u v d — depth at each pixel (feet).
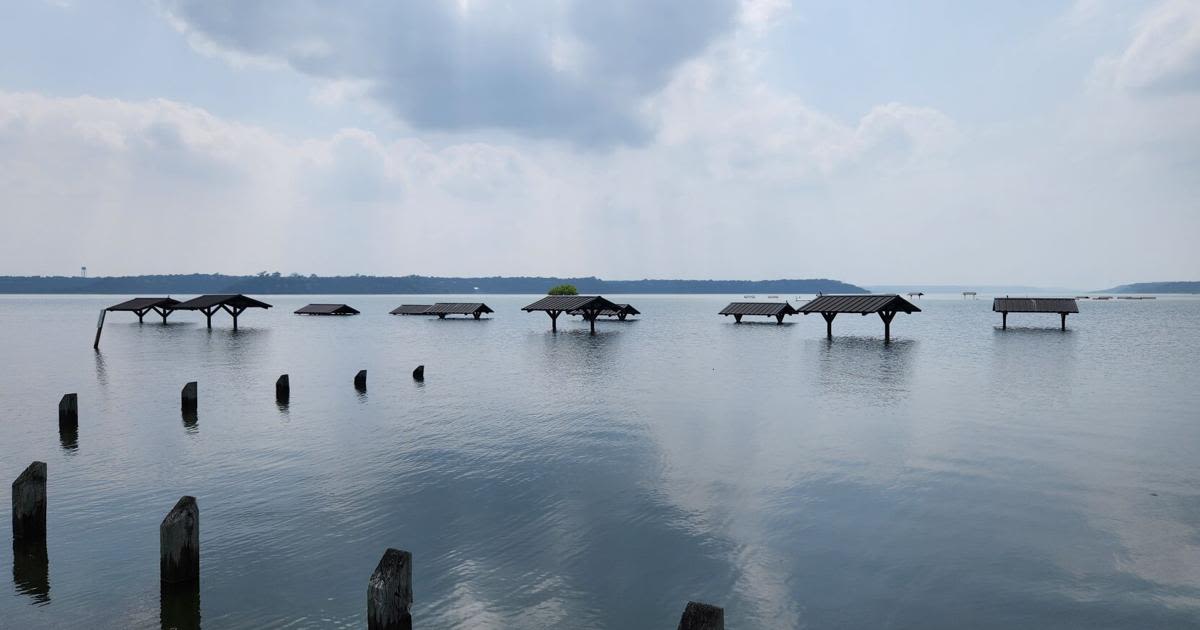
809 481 50.16
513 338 199.31
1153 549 37.09
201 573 34.17
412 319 322.96
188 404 79.46
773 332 225.56
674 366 125.39
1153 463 54.60
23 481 37.91
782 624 29.35
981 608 30.63
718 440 63.72
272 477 51.26
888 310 181.06
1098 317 339.98
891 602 31.24
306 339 194.29
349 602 31.14
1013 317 341.62
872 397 88.74
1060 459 55.98
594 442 63.00
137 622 29.30
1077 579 33.45
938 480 50.14
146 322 284.00
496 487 48.88
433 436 65.57
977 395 89.92
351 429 68.85
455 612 30.27
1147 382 101.71
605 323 288.10
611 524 41.37
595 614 30.25
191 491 47.75
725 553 36.91
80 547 37.52
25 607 30.55
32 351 155.33
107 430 68.39
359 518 42.42
